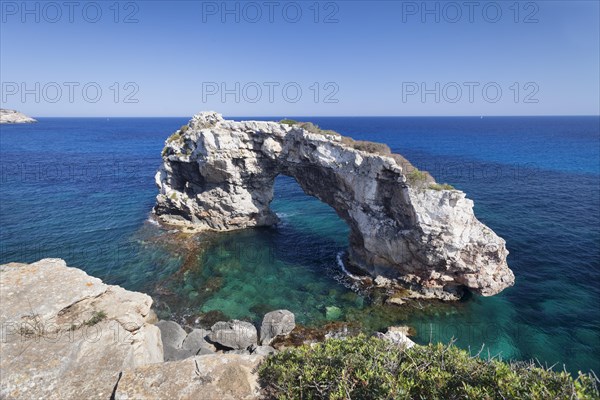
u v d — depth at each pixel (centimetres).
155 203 5378
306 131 3612
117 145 13162
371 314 2716
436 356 1086
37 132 19025
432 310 2764
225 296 2931
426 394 961
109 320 1404
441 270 2902
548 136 15625
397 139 14512
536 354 2262
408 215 2914
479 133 17762
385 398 905
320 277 3306
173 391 1049
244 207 4453
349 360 1085
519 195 5653
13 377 1081
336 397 952
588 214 4709
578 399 794
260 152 4197
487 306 2784
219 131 4047
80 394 1072
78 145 12850
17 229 4141
